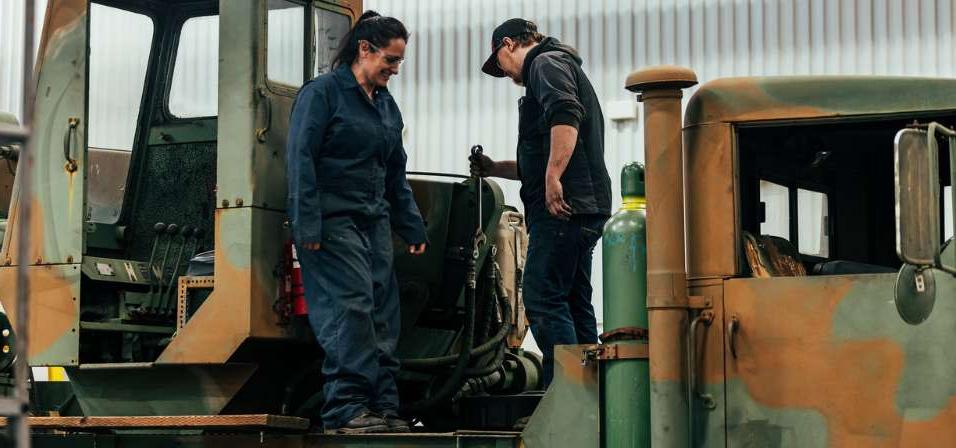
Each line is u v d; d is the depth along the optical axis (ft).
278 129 62.39
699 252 53.62
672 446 52.01
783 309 51.70
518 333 74.54
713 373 52.60
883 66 129.08
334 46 68.28
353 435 58.18
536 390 75.41
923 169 46.03
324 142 60.85
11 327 72.02
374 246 61.87
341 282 59.57
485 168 71.20
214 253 62.95
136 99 70.33
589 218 64.39
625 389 53.88
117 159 69.31
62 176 64.64
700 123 54.24
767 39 133.39
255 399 63.82
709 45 135.85
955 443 48.73
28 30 37.11
